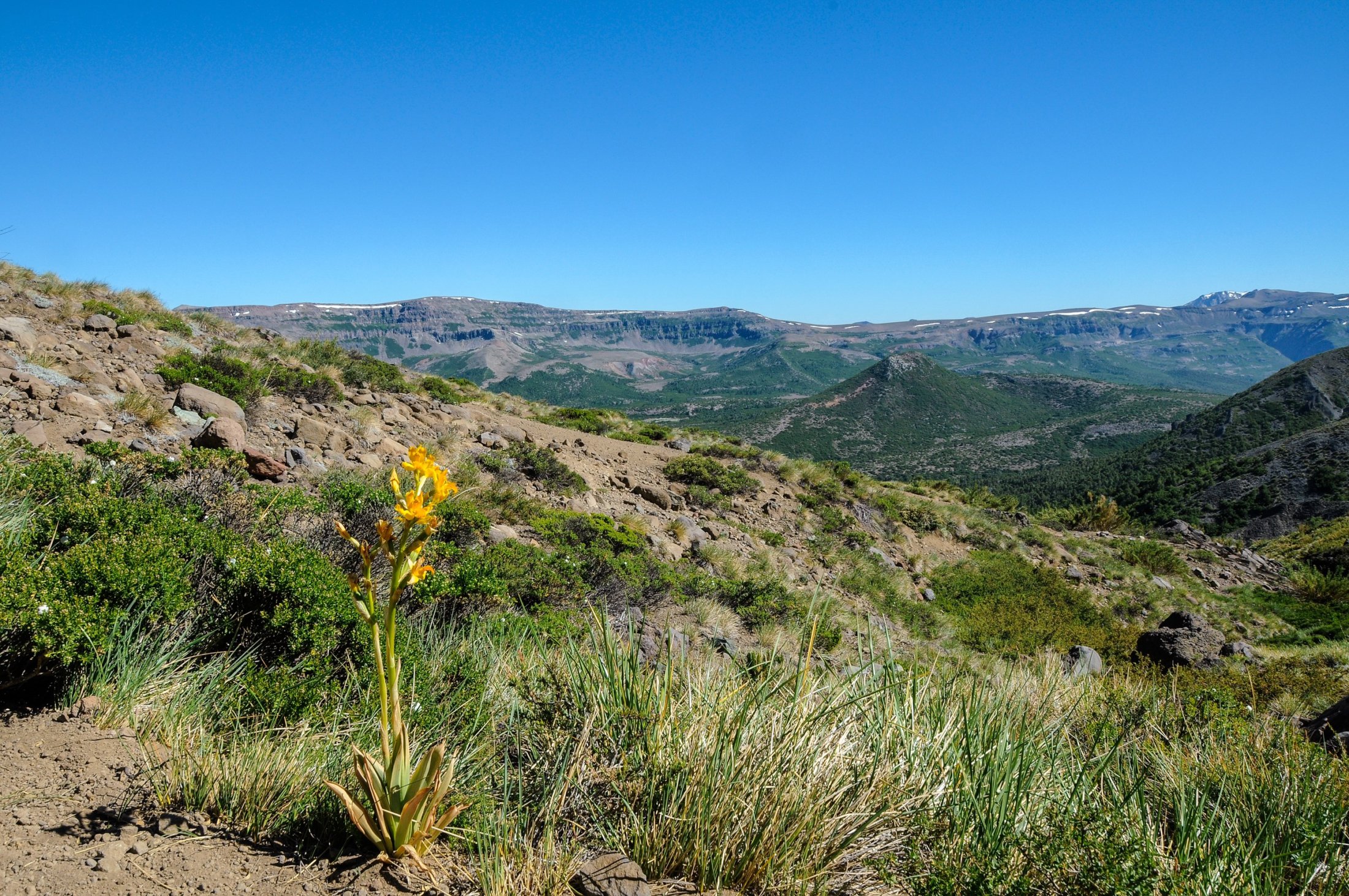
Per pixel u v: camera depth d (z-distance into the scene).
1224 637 13.70
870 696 3.24
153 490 5.28
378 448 10.27
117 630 3.12
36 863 2.04
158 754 2.73
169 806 2.45
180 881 2.09
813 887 2.37
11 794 2.34
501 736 3.23
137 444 7.04
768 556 11.98
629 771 2.72
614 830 2.55
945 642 10.84
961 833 2.54
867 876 2.46
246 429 9.20
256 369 11.83
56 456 5.25
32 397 7.41
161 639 3.36
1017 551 19.72
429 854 2.39
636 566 8.15
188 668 3.30
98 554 3.33
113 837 2.22
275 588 3.60
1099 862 2.35
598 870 2.31
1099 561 21.59
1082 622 14.17
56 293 13.09
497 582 5.26
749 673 3.30
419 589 4.68
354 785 2.62
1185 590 20.83
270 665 3.55
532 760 2.99
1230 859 2.46
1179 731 4.41
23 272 13.55
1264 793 3.18
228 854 2.27
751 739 2.73
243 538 4.81
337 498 6.57
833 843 2.51
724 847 2.39
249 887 2.11
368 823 2.24
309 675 3.47
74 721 2.85
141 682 3.04
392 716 2.29
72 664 3.07
